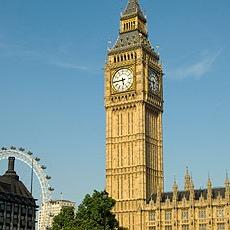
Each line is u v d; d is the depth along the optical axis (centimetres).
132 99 15662
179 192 14900
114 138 15775
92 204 12419
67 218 12812
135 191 14988
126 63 16050
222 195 13975
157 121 16238
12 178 17950
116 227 13038
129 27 16688
